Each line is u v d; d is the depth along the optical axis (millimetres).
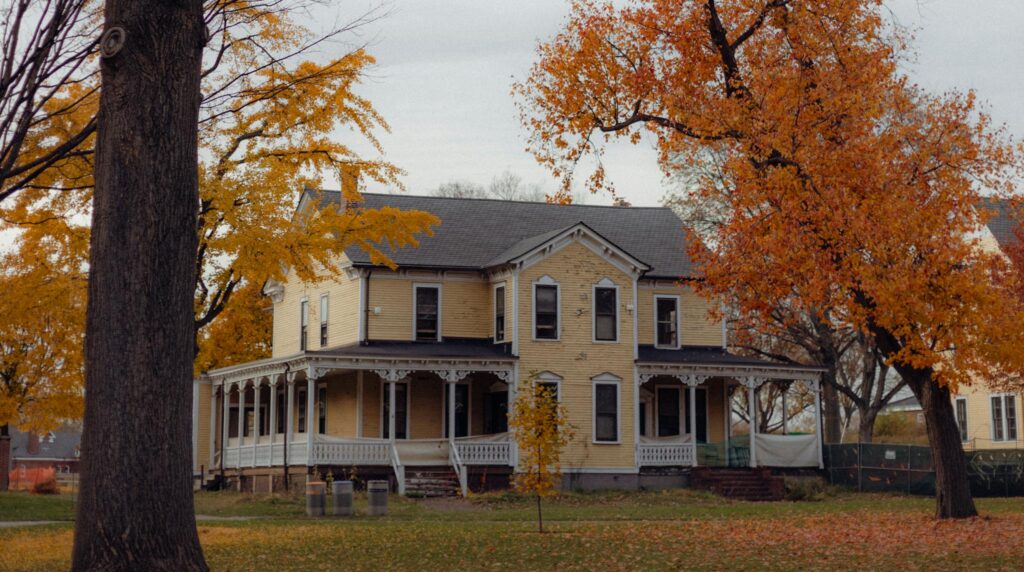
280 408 46062
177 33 12469
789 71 23484
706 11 23203
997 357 23172
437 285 40719
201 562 12219
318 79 22078
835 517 27891
